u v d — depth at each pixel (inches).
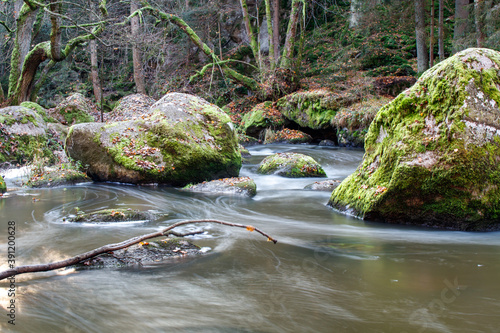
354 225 225.1
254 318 116.9
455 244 189.2
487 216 206.8
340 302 126.9
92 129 376.2
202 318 116.5
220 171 370.3
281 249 181.6
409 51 893.8
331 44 971.3
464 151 206.5
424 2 768.3
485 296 131.2
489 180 205.9
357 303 126.5
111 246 134.9
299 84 844.6
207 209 274.1
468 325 112.7
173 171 350.9
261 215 256.1
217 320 115.5
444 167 208.7
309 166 410.9
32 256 167.6
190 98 401.4
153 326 111.8
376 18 830.5
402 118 234.1
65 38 986.7
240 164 387.5
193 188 344.5
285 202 296.2
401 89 722.2
